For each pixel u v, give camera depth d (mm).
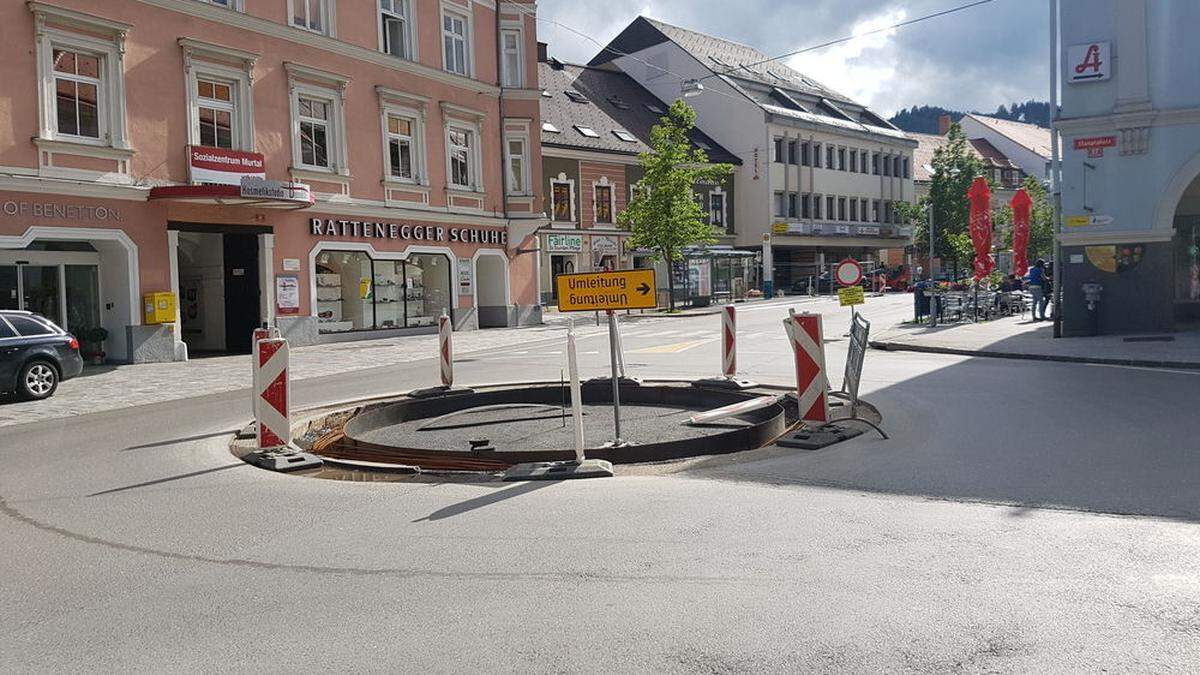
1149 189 18984
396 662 3979
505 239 32906
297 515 6711
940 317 28125
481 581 5016
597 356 19766
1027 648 3895
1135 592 4508
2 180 17844
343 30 26000
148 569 5484
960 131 57938
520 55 33031
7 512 7078
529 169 33188
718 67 59844
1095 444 8328
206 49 21906
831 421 9891
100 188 19516
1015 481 6957
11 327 14438
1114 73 18953
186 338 25406
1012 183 81000
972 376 14164
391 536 6027
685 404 13008
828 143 63375
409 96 28234
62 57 19125
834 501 6508
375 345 24797
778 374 15273
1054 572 4824
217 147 22172
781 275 61250
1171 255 19094
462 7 30688
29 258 19125
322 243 25516
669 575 4984
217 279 24781
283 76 24125
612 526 6051
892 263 71188
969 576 4805
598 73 58094
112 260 20438
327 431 11094
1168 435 8656
